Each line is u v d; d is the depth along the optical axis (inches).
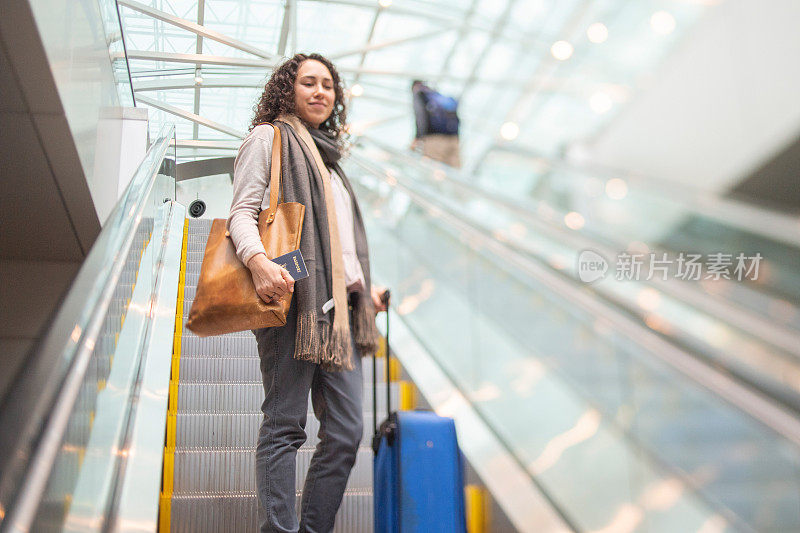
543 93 398.6
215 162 345.4
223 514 100.8
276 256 81.9
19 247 161.5
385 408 142.1
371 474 116.0
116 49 188.2
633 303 106.3
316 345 82.0
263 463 81.6
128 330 98.8
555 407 123.5
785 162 282.0
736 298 194.1
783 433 76.6
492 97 427.5
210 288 80.7
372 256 248.1
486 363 147.3
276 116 98.7
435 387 138.3
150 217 142.9
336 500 83.6
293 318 85.2
